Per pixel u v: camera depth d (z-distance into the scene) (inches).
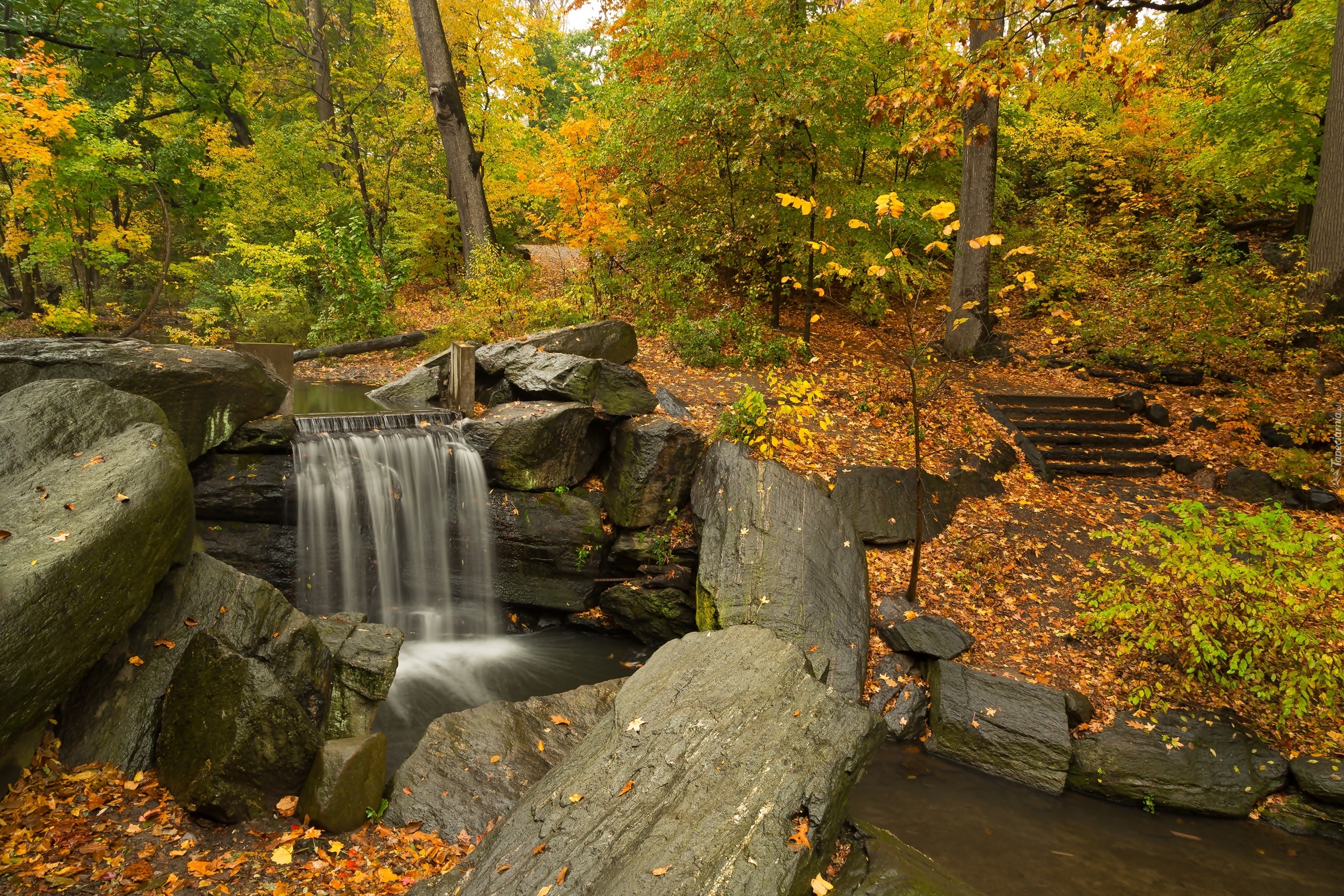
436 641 322.0
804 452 365.7
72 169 488.4
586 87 791.7
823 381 427.2
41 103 420.8
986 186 525.7
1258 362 486.6
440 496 326.6
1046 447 408.2
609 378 365.4
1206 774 219.9
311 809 165.2
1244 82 540.7
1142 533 256.1
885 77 529.7
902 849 175.9
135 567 181.6
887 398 427.8
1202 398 465.1
